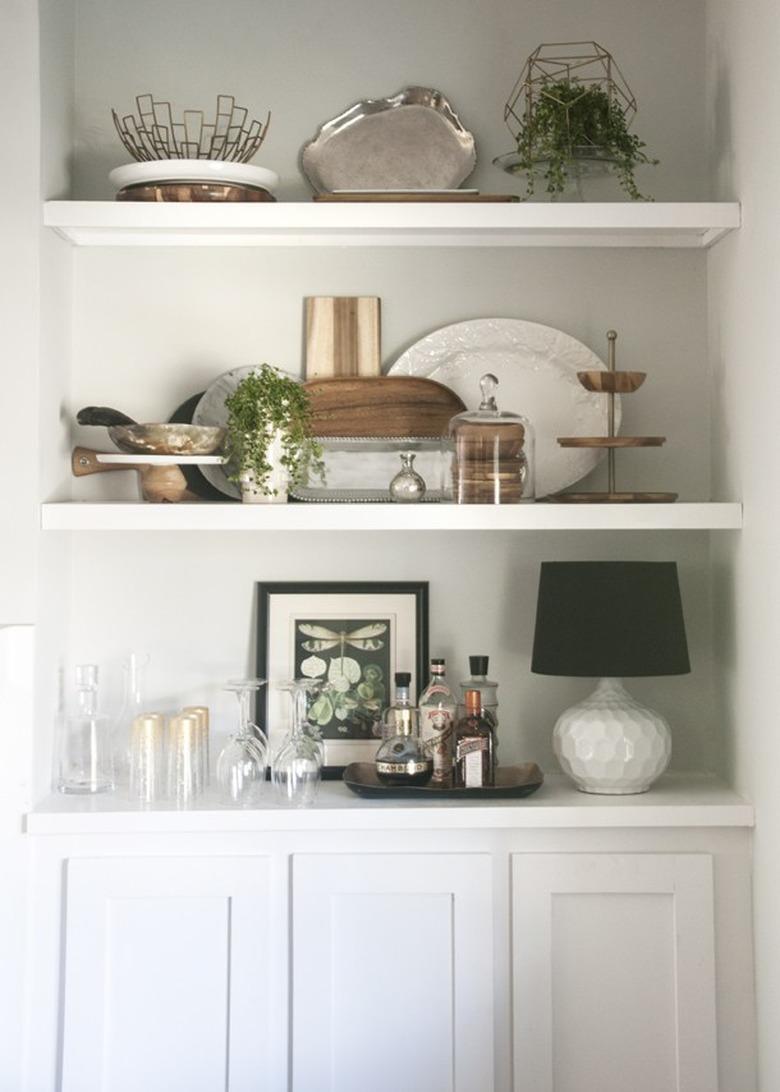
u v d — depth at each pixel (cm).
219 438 251
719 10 263
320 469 266
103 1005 242
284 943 244
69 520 243
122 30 271
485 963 243
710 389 272
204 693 271
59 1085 242
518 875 244
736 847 247
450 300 272
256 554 272
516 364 271
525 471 249
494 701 258
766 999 238
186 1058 242
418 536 272
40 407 244
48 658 253
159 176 246
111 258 270
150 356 271
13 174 242
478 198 249
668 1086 245
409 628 271
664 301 273
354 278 272
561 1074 245
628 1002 246
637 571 244
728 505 247
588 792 254
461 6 272
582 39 272
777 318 226
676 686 272
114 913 242
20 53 241
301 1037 243
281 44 272
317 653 270
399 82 272
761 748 239
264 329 272
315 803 246
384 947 244
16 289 242
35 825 240
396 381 268
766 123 232
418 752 250
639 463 273
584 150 250
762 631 238
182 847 243
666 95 273
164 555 271
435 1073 243
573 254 272
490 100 272
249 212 243
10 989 241
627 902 246
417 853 244
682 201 273
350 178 272
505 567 272
